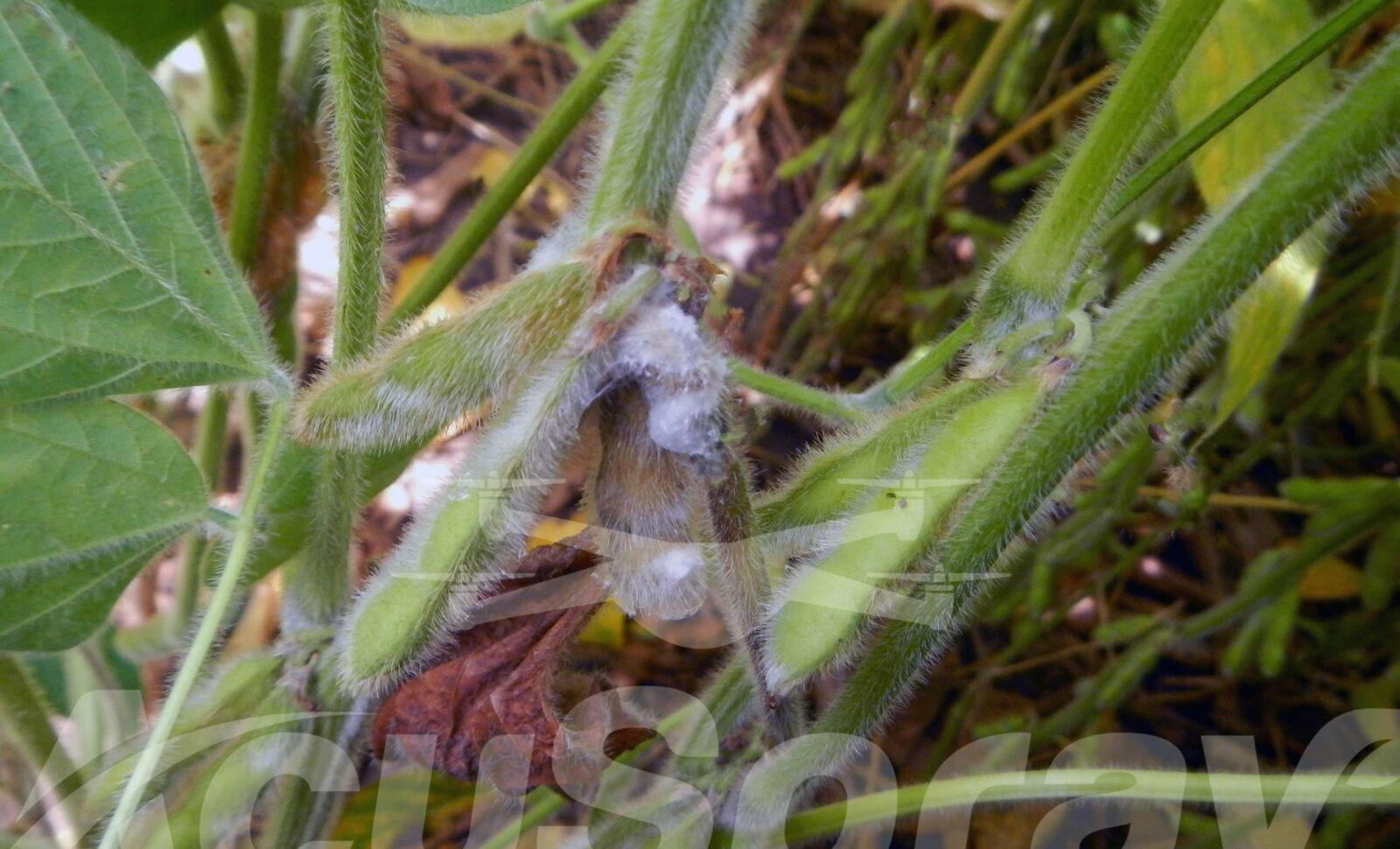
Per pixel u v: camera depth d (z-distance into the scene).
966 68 0.54
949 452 0.22
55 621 0.25
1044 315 0.23
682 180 0.24
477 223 0.34
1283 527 0.46
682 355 0.22
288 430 0.25
